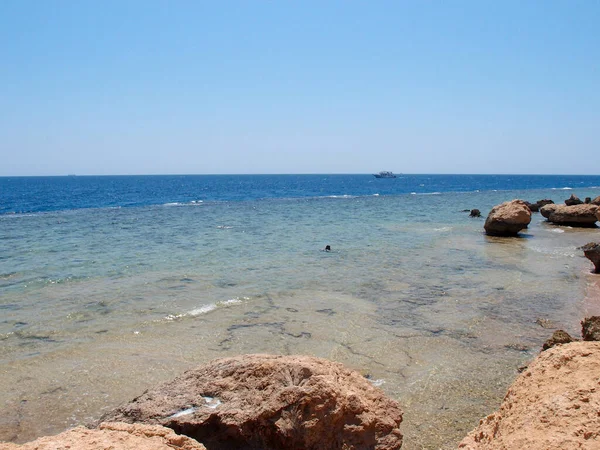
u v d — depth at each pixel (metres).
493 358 9.77
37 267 18.86
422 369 9.24
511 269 18.64
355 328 11.66
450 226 33.47
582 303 13.77
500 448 3.90
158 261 20.20
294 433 5.28
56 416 7.50
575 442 3.56
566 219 33.78
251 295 14.65
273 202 62.28
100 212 46.62
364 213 44.75
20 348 10.30
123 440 4.12
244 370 6.18
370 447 5.49
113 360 9.65
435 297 14.51
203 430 5.54
